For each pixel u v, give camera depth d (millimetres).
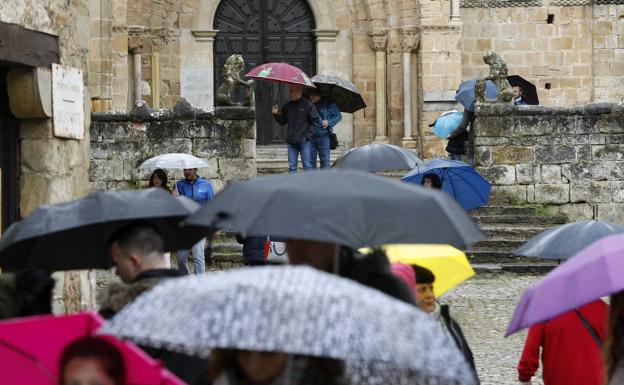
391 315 6168
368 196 7742
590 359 11445
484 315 24531
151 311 6250
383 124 45531
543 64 47625
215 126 33906
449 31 44469
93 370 6555
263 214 7641
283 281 6309
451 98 44375
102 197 9906
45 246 10438
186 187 27609
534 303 8867
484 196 23875
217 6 45344
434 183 21312
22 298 9719
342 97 32938
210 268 30391
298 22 45938
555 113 34750
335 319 6078
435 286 12500
